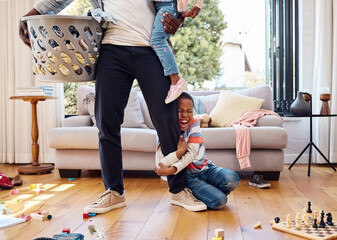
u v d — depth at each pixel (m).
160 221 2.12
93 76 2.18
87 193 2.94
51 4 2.14
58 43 1.97
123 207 2.44
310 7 4.63
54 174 3.96
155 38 2.10
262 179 3.16
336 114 4.09
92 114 3.97
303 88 4.65
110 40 2.14
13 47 4.84
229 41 5.13
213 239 1.79
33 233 1.94
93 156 3.63
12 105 4.82
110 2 2.17
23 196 2.86
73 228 2.01
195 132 2.39
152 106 2.19
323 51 4.49
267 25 4.91
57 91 4.79
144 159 3.58
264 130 3.38
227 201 2.62
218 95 4.21
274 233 1.92
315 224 1.95
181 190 2.41
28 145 4.80
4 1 4.84
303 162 4.59
